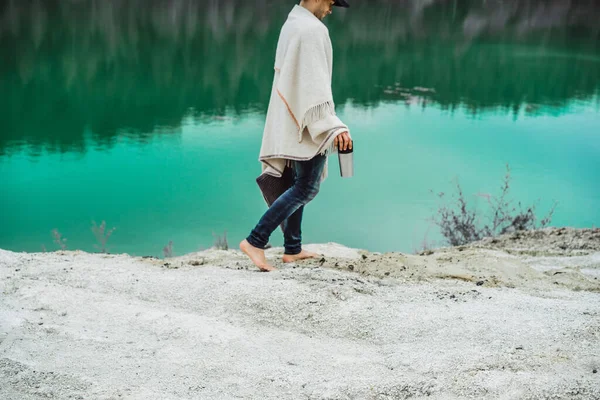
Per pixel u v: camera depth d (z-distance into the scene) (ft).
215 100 91.61
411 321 10.63
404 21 198.49
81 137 67.92
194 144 64.54
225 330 10.55
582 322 10.17
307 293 11.62
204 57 125.80
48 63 110.93
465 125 78.54
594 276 16.11
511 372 8.55
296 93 12.89
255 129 72.74
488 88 108.99
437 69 124.88
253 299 11.60
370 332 10.52
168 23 161.89
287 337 10.48
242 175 52.42
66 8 168.14
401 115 83.51
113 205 43.73
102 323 10.79
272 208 13.58
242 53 132.26
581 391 7.79
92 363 9.34
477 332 10.05
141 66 114.73
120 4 180.65
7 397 8.27
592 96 105.40
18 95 88.74
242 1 199.00
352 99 94.48
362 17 198.59
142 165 55.77
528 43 169.37
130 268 13.78
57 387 8.51
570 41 178.09
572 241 21.40
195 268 14.34
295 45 12.80
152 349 9.85
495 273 14.89
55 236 36.19
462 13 224.12
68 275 13.05
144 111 82.74
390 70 121.29
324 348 10.07
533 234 22.86
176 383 8.84
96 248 35.50
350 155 12.79
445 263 15.83
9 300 11.53
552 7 249.75
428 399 8.12
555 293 13.07
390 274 14.16
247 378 8.98
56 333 10.28
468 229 32.86
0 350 9.58
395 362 9.27
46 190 47.83
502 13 228.63
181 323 10.69
